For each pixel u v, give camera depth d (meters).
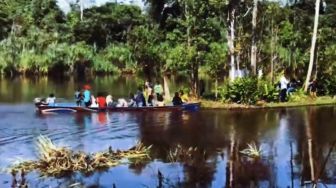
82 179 18.69
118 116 32.25
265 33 50.75
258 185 17.95
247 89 36.50
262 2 47.06
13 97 44.41
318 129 27.56
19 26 82.50
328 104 37.59
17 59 73.56
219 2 39.50
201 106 35.94
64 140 25.08
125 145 23.97
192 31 40.94
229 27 39.84
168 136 25.94
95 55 79.25
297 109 35.28
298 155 21.77
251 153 22.02
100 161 20.56
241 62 42.19
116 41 86.75
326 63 43.75
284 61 52.94
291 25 55.03
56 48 75.31
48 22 87.75
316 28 41.16
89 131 27.36
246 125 28.95
